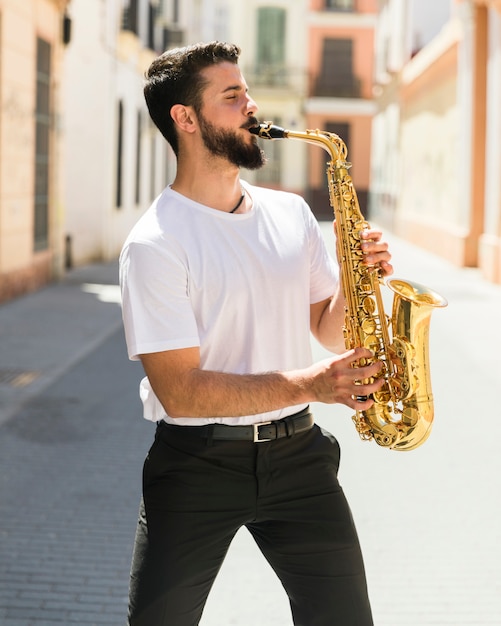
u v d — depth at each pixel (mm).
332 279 2535
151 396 2375
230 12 38406
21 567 3953
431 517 4555
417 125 24703
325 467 2361
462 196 17859
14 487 4965
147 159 22609
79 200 18156
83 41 17859
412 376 2260
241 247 2271
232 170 2295
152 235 2209
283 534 2340
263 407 2146
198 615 2332
